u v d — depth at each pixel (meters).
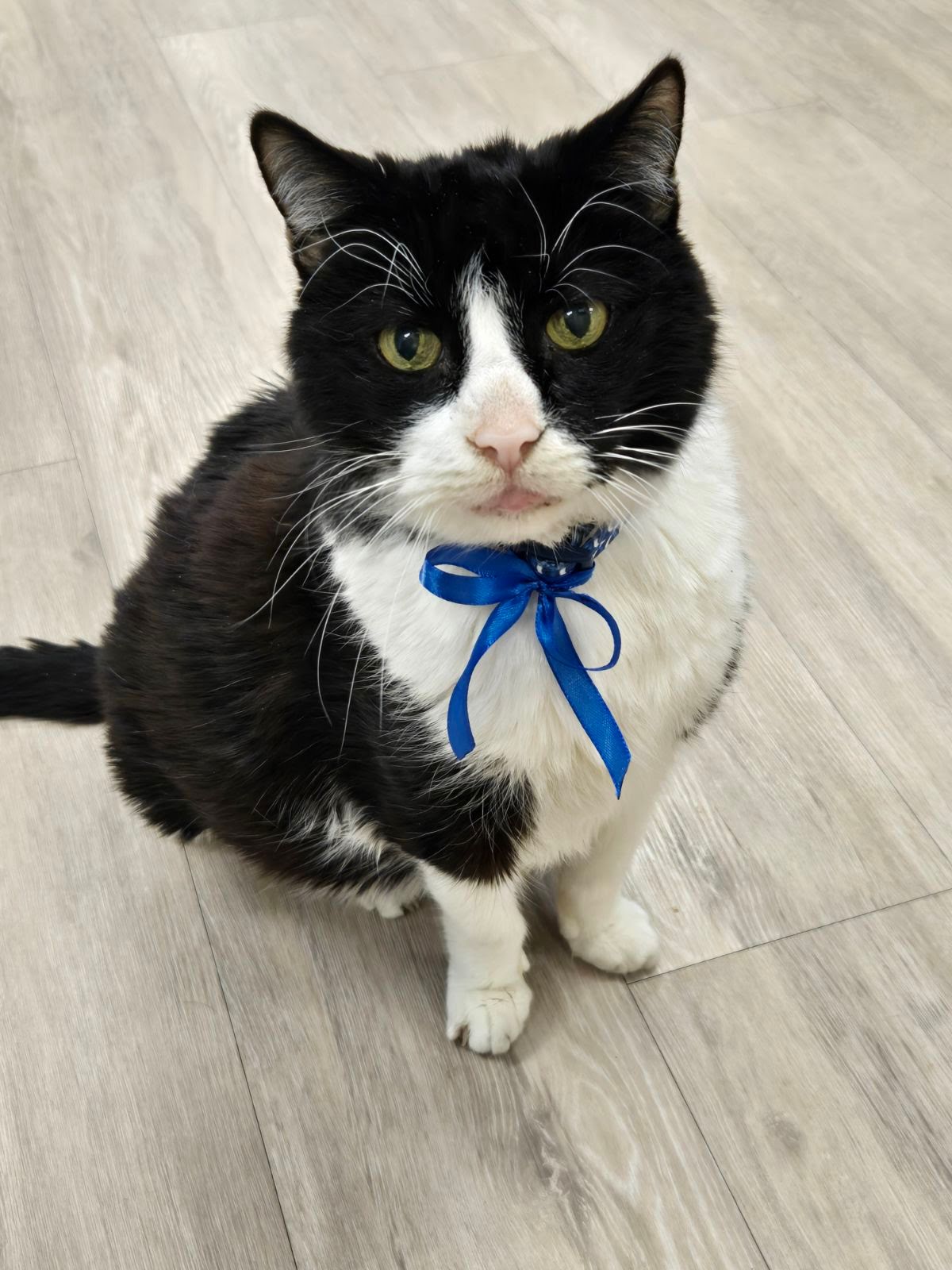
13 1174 1.08
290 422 1.10
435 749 0.92
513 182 0.80
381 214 0.81
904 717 1.36
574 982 1.19
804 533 1.52
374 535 0.87
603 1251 1.02
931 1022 1.14
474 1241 1.03
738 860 1.26
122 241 1.99
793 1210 1.03
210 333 1.83
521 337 0.79
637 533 0.86
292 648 1.00
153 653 1.11
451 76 2.25
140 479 1.64
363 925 1.25
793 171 2.01
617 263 0.80
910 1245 1.01
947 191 1.97
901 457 1.60
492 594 0.83
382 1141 1.09
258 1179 1.07
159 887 1.28
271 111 0.80
